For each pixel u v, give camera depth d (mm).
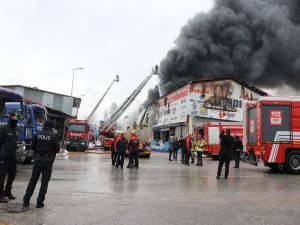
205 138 27344
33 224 5438
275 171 16281
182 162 21312
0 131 7184
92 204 7070
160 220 5867
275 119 15211
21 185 9312
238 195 8641
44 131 6828
